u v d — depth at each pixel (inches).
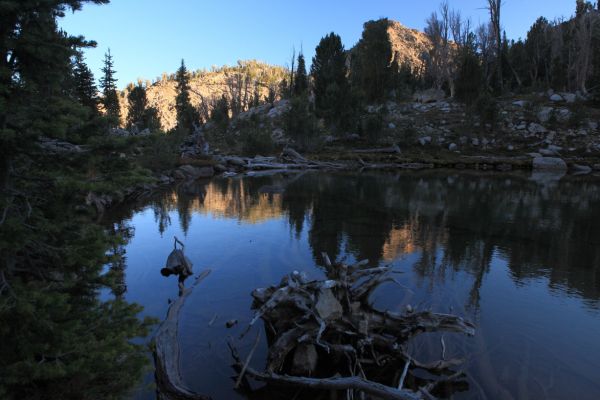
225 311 359.9
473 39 3159.5
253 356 281.4
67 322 178.2
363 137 2613.2
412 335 284.8
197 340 305.0
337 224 748.0
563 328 330.3
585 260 526.0
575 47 3011.8
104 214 868.0
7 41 167.5
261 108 3932.1
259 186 1346.0
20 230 169.0
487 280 448.5
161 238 652.7
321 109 2844.5
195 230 708.7
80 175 196.7
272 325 298.8
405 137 2453.2
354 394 232.4
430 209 906.1
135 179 207.5
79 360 163.6
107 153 202.1
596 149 2140.7
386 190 1223.5
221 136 3225.9
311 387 234.4
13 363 158.9
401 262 514.0
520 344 300.0
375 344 277.3
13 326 162.6
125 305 219.6
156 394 233.6
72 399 183.3
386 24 3075.8
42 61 181.6
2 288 166.1
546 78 3004.4
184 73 3678.6
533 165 1995.6
